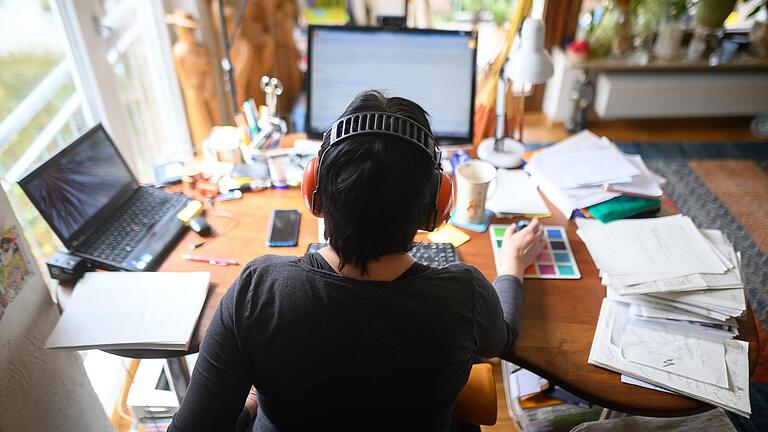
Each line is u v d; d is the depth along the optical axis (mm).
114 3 2012
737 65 2938
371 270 693
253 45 2457
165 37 2270
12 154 1701
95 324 1019
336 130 662
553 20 3035
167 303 1069
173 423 761
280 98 2734
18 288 1059
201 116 2299
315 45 1462
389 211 643
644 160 2943
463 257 1238
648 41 3021
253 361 706
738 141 3143
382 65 1475
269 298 687
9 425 1041
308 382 696
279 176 1470
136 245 1208
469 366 751
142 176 2260
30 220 1722
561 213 1382
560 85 3143
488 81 1652
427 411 733
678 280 1104
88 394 1338
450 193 803
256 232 1309
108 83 1894
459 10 3070
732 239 2377
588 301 1125
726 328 1039
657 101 3080
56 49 1757
